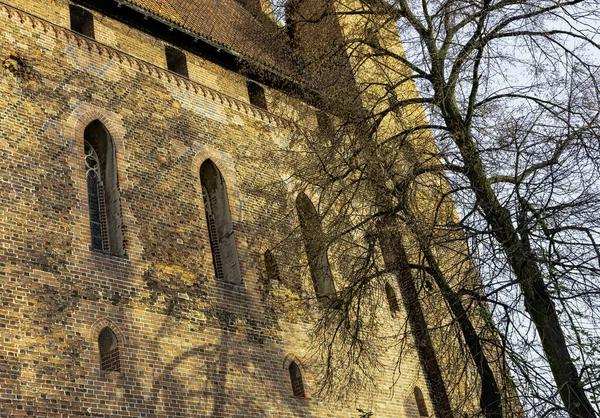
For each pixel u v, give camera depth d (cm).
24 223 1354
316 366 1750
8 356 1205
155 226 1602
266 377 1619
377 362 1689
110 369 1362
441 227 1309
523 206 1148
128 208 1571
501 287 1155
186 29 2008
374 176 1417
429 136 1445
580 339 1090
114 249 1531
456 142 1362
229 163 1903
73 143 1541
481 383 1259
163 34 1991
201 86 1973
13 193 1369
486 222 1226
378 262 1556
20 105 1493
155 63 1912
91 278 1404
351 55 1638
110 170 1619
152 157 1703
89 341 1330
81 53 1706
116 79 1747
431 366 2055
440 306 1363
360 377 1847
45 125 1511
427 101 1433
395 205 1408
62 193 1453
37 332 1263
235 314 1648
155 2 2133
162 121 1792
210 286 1636
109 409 1293
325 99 1631
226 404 1499
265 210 1909
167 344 1462
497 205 1226
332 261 1733
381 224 1413
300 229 1616
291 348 1722
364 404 1820
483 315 1198
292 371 1719
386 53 1551
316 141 1662
